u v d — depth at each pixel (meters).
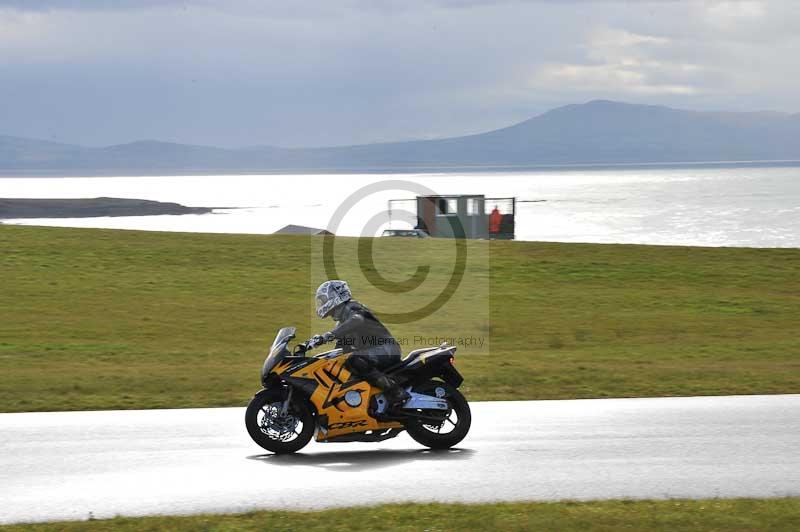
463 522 12.81
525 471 16.50
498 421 21.50
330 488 15.23
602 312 43.56
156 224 187.50
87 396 24.78
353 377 18.00
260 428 18.02
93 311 41.41
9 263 52.25
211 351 33.31
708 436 19.62
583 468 16.73
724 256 59.78
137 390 25.70
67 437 19.47
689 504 13.97
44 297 44.28
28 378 27.03
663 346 35.78
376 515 13.19
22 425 20.86
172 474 16.20
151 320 39.78
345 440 18.02
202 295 45.81
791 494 14.90
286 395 18.12
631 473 16.34
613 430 20.34
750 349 34.91
